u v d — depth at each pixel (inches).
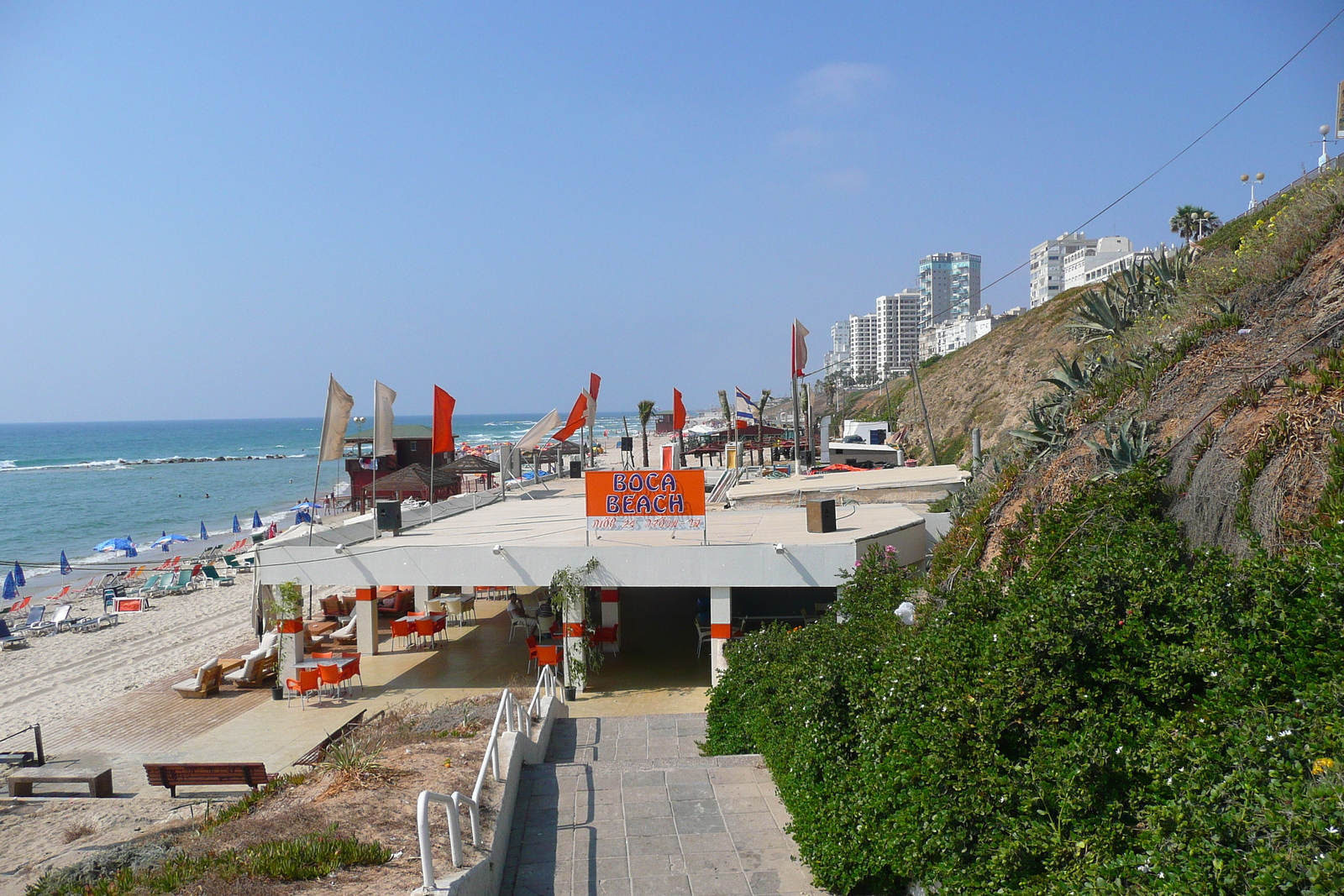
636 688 642.8
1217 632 206.4
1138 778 194.2
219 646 936.3
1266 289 414.6
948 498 821.2
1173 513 334.6
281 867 227.8
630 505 619.2
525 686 623.8
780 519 808.9
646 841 279.9
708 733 434.3
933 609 372.5
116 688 768.9
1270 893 136.9
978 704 224.1
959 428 2442.2
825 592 824.9
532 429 1170.0
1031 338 2454.5
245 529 2181.3
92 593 1365.7
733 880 250.8
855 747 269.6
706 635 698.8
